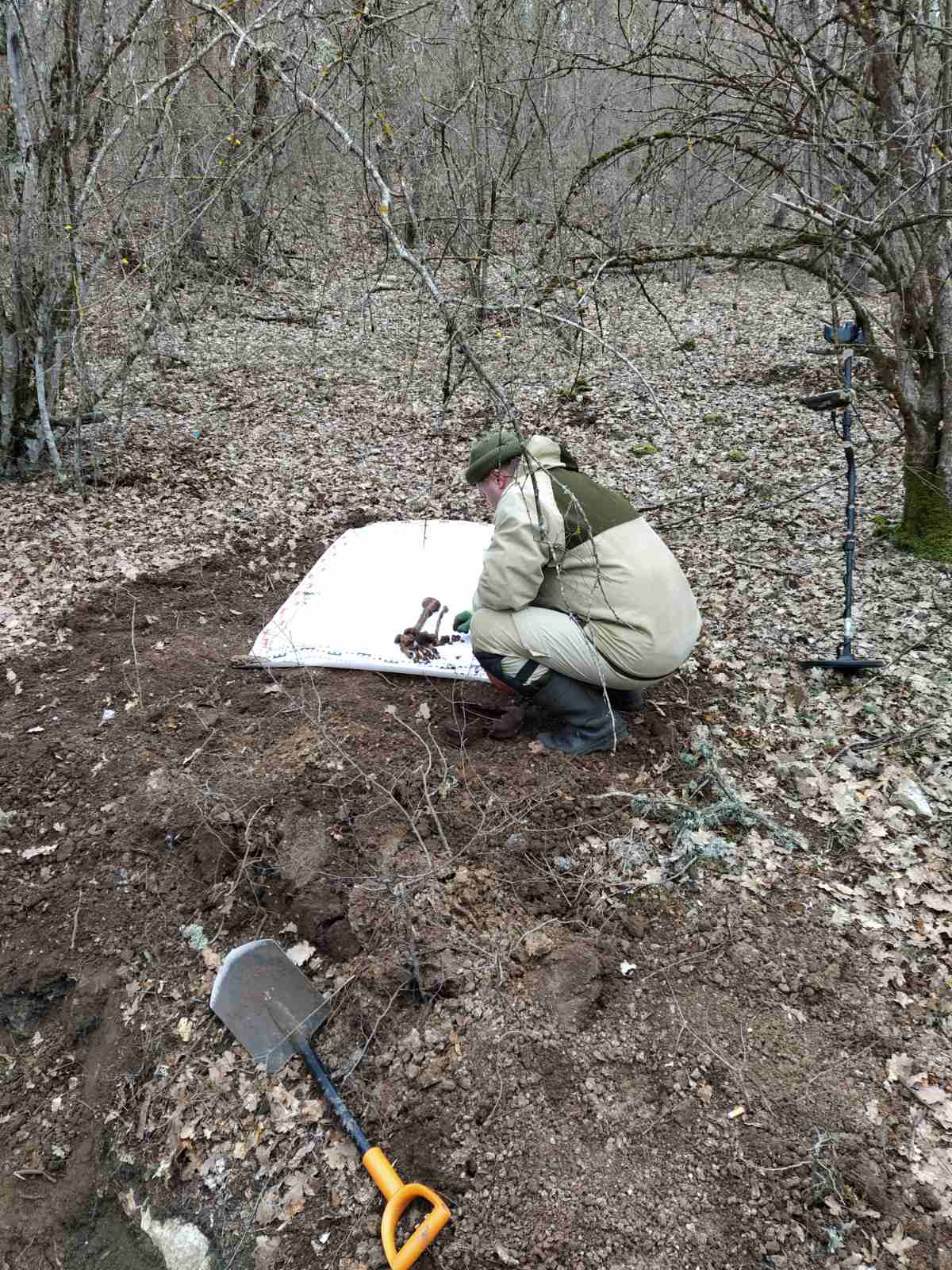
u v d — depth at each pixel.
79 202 5.22
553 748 3.16
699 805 2.94
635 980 2.38
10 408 5.66
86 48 5.02
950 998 2.30
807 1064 2.17
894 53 3.78
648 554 2.86
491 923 2.52
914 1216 1.87
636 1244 1.87
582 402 7.66
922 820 2.87
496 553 2.87
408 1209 1.99
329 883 2.65
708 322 10.14
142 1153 2.21
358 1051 2.29
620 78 5.11
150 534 5.07
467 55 4.40
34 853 2.85
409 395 7.72
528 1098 2.13
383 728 3.28
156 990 2.49
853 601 4.18
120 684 3.61
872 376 7.52
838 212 3.63
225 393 7.90
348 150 2.75
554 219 4.05
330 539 5.09
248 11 3.80
